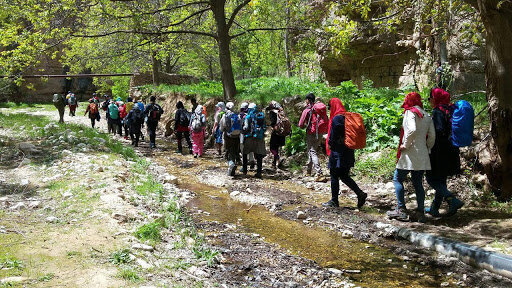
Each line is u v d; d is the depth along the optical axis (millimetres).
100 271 3123
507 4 5207
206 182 8484
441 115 5621
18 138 9570
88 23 15766
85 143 9578
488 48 5711
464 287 3779
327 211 6289
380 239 5109
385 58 15789
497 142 5832
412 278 3975
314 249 4723
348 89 11758
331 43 8781
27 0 13820
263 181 8570
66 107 32906
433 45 12281
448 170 5629
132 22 14750
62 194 5371
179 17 19156
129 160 9234
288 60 27328
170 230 4648
